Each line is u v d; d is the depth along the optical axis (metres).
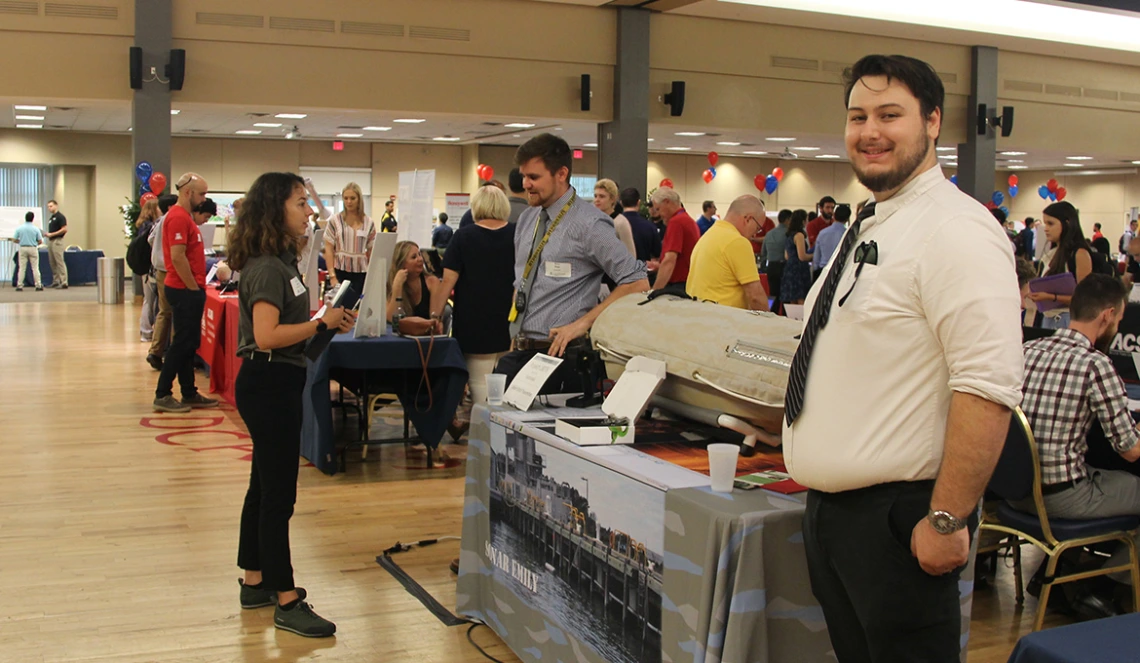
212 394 7.07
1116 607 3.17
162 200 7.86
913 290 1.52
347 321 2.94
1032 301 4.94
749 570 1.81
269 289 2.77
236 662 2.74
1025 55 15.87
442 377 4.98
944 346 1.49
